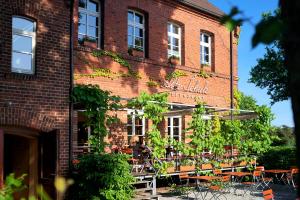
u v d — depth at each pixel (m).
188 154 15.68
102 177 11.04
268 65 27.56
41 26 11.61
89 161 11.26
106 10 16.00
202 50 20.72
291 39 2.01
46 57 11.63
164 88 17.97
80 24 15.38
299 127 2.19
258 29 1.79
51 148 11.52
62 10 12.11
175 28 19.34
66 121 11.91
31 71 11.46
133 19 17.36
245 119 19.97
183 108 16.58
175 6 18.92
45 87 11.52
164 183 17.47
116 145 16.03
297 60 2.13
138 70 16.94
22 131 11.23
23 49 11.40
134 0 17.06
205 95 20.05
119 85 16.16
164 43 18.28
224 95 21.27
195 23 19.95
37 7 11.54
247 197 15.10
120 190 11.44
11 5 10.98
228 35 21.94
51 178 11.41
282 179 18.94
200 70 19.84
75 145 13.95
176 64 18.64
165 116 17.27
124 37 16.56
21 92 10.98
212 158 16.97
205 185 16.16
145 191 14.38
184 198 14.51
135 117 16.75
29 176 11.92
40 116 11.34
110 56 15.93
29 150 12.00
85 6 15.62
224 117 19.88
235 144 18.98
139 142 16.02
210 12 20.53
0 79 10.61
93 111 12.30
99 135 12.52
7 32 10.87
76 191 11.55
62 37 12.05
